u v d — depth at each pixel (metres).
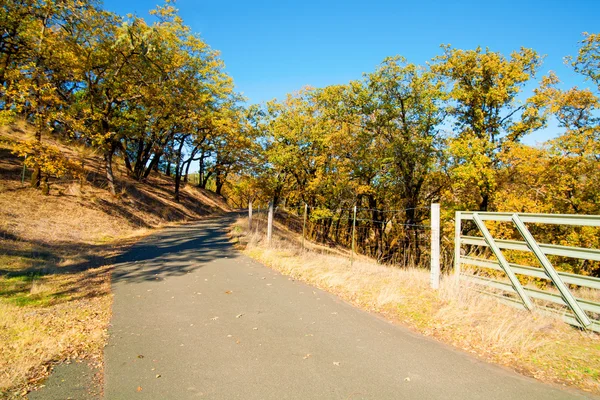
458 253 8.17
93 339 5.11
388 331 5.57
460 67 19.66
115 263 10.88
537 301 7.67
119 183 24.50
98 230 16.36
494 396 3.65
